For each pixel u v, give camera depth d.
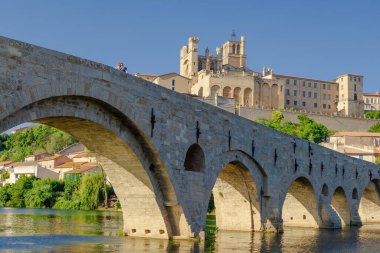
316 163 73.38
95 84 33.97
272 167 60.50
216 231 60.06
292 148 66.00
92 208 130.88
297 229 71.06
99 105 35.38
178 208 42.69
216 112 48.78
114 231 57.75
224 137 49.97
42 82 30.19
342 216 86.81
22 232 55.78
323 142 177.75
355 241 56.75
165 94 41.09
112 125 36.69
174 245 40.81
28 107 30.22
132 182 41.84
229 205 61.62
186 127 43.72
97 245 42.75
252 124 56.09
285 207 77.81
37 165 182.25
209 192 46.81
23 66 29.09
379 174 100.12
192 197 44.03
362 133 187.88
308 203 75.19
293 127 186.75
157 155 39.97
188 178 43.59
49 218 85.06
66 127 36.16
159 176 41.47
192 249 39.19
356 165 90.50
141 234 45.00
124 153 39.38
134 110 37.47
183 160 43.03
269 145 59.97
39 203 142.38
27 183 152.88
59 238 48.78
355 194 90.50
